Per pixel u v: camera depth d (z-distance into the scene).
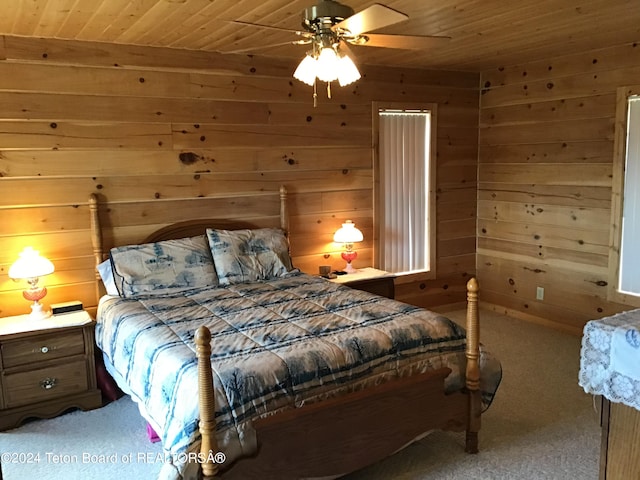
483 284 5.62
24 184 3.64
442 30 3.57
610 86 4.28
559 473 2.68
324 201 4.76
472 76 5.37
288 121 4.51
